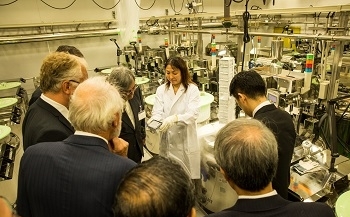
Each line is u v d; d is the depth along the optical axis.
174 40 4.13
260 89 1.41
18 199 0.95
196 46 3.74
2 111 3.21
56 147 0.93
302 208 0.74
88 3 4.84
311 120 2.09
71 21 4.58
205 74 3.15
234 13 2.71
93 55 5.09
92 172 0.85
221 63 2.23
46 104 1.29
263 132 0.80
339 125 2.42
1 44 4.13
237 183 0.77
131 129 1.99
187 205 0.61
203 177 2.23
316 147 1.97
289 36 1.92
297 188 1.64
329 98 1.97
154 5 5.44
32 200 0.91
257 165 0.73
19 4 4.24
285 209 0.73
